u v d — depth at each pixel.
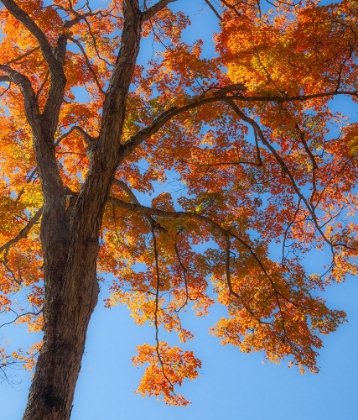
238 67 9.97
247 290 10.79
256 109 10.82
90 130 12.54
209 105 10.03
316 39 9.61
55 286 7.07
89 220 7.37
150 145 11.88
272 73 9.96
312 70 9.89
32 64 12.37
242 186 11.86
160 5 9.22
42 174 8.37
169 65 9.77
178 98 9.32
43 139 8.65
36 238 11.64
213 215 10.49
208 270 10.64
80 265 7.12
